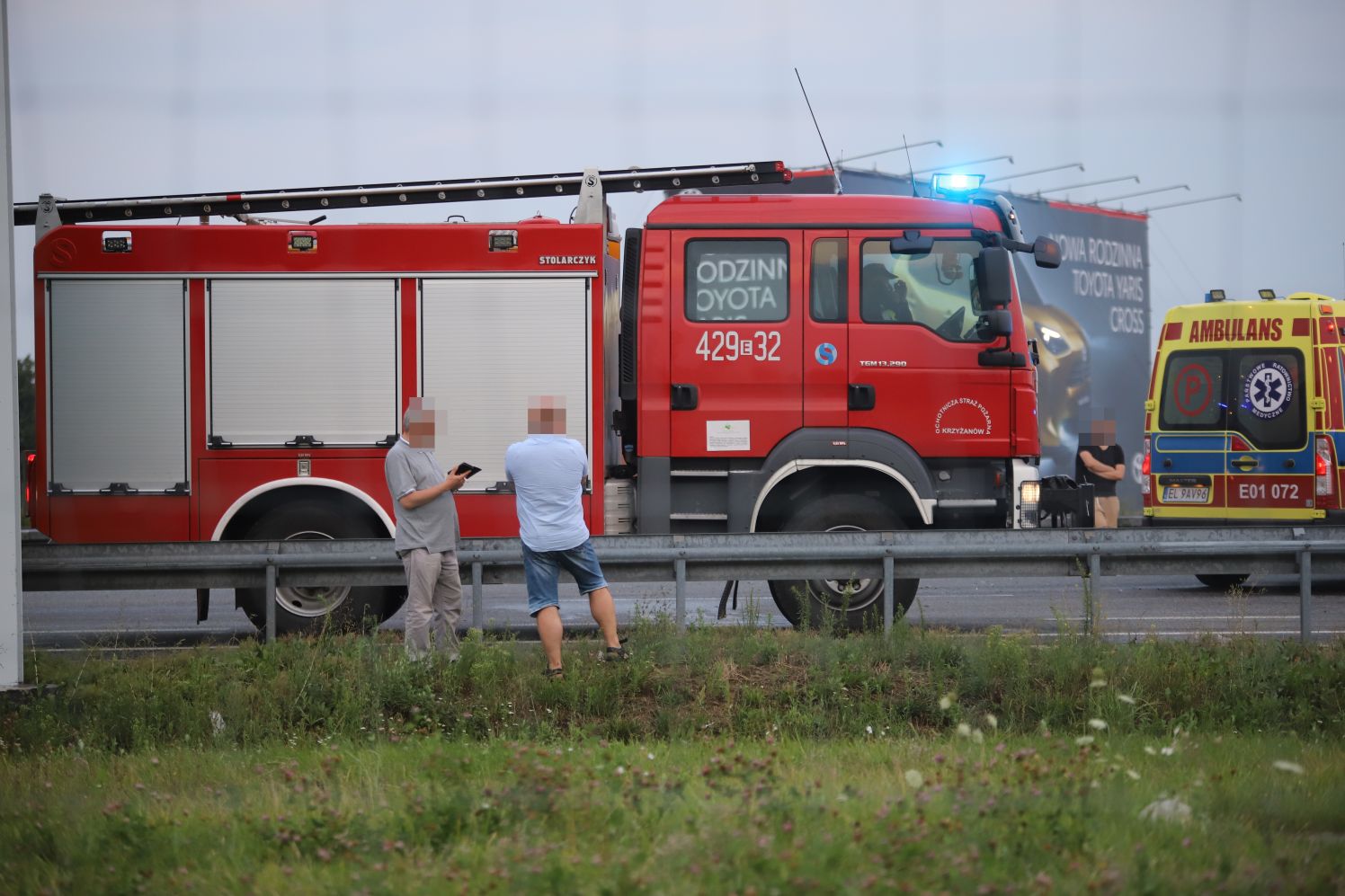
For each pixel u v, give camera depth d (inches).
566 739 927.0
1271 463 1904.5
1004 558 1218.0
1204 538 1214.3
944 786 676.7
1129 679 1013.8
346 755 841.5
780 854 528.1
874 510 1346.0
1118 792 663.8
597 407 1371.8
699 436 1342.3
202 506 1362.0
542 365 1373.0
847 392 1344.7
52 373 1368.1
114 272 1370.6
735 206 1360.7
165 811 698.2
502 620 1512.1
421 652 1066.7
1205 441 1945.1
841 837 572.4
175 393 1365.7
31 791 772.0
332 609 1321.4
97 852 618.2
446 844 602.5
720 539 1203.2
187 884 558.6
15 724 954.1
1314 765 781.9
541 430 1042.1
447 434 1364.4
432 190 1513.3
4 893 566.6
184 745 924.0
